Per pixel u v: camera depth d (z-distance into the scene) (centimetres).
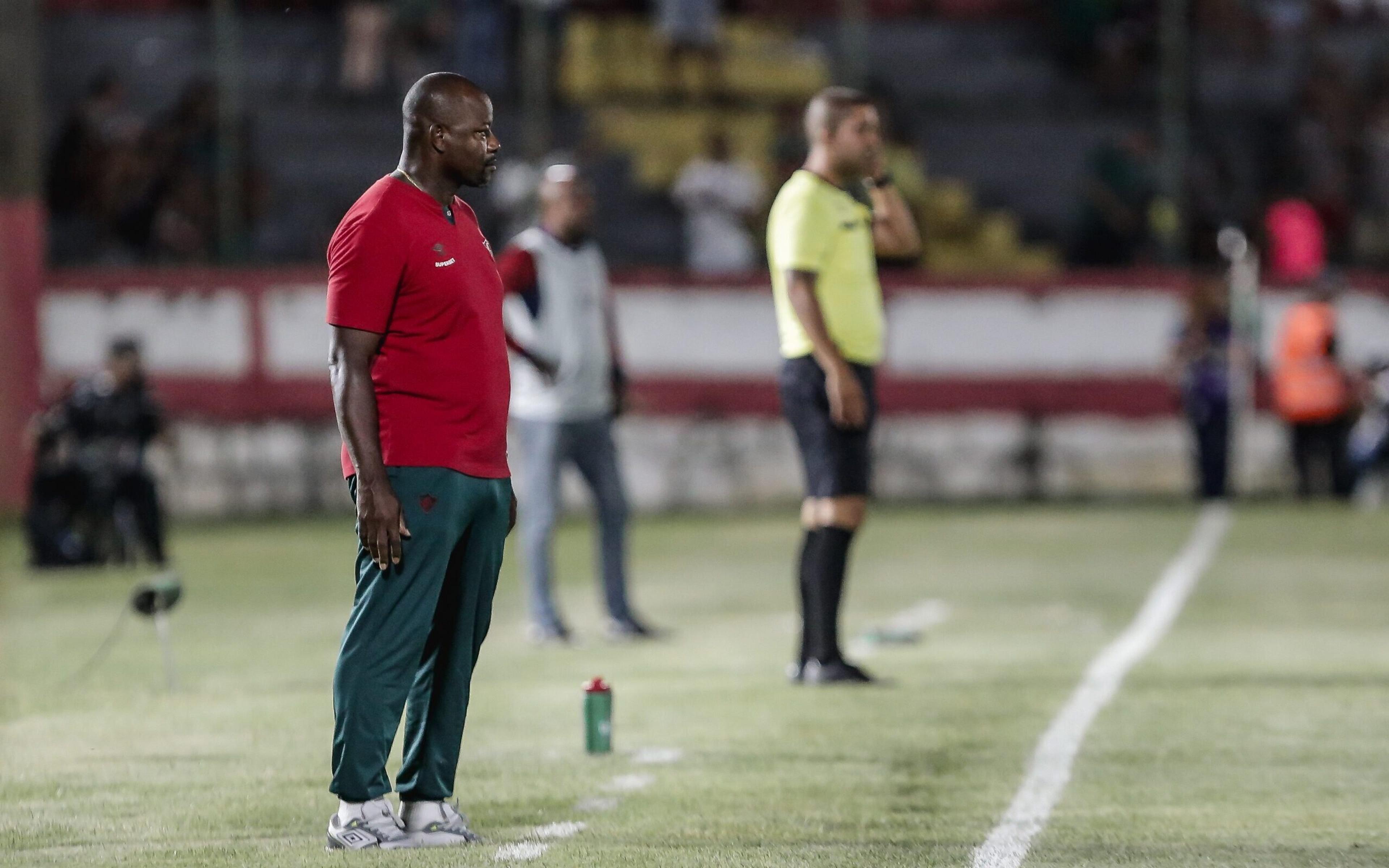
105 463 5531
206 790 2216
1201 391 7319
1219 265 8369
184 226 8012
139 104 8888
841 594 3122
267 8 9112
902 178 8769
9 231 7275
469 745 2550
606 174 8888
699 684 3134
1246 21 9531
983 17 9650
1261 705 2864
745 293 7544
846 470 3066
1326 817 2055
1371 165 9069
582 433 3844
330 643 3797
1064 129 9344
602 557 3881
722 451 7525
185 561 5728
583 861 1814
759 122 9150
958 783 2261
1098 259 8306
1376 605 4366
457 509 1805
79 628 4109
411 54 8975
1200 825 2016
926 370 7644
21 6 7212
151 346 7375
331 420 7431
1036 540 6016
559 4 8794
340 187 8731
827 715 2783
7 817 2064
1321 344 7306
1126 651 3559
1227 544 5834
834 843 1922
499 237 7775
